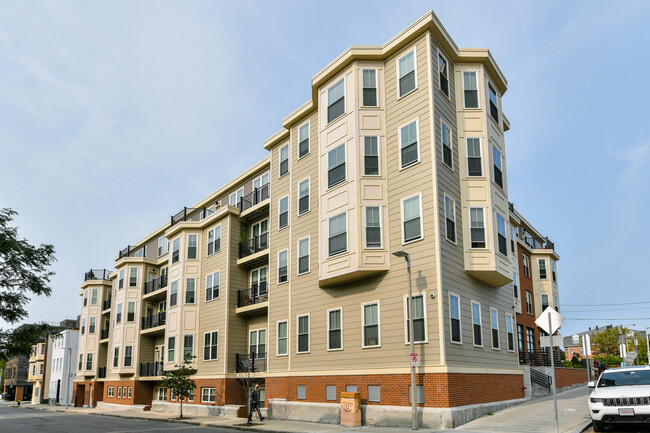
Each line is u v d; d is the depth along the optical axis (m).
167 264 44.06
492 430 16.17
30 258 19.61
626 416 13.66
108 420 30.33
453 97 22.42
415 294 19.53
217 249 33.62
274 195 29.14
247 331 31.84
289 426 20.72
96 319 53.91
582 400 23.25
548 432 15.14
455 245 20.25
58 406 60.09
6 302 19.06
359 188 21.67
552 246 44.72
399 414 18.78
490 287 22.89
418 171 20.45
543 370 31.05
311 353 23.50
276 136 29.31
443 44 22.12
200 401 31.88
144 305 44.09
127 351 42.75
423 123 20.66
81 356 54.38
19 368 89.19
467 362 19.50
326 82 24.61
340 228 22.19
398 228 20.80
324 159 23.81
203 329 33.25
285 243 27.41
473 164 21.88
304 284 24.83
